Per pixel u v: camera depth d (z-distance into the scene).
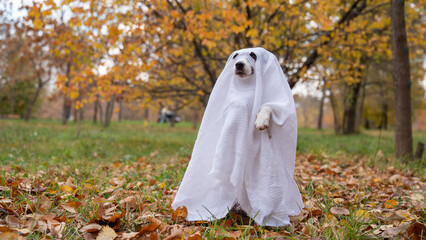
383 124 33.19
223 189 2.90
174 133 15.40
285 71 8.67
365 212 2.84
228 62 3.10
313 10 7.66
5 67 23.81
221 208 2.86
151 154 7.45
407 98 6.52
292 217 2.89
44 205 3.01
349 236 2.43
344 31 8.17
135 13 7.18
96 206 2.95
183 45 8.73
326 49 8.29
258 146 2.79
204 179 2.97
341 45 8.66
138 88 9.02
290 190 2.87
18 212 2.87
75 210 2.93
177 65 8.95
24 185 3.70
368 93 25.84
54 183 3.99
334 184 4.54
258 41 6.97
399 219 2.84
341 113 28.47
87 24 6.94
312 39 8.88
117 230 2.65
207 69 8.80
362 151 8.65
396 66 6.57
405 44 6.48
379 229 2.66
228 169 2.70
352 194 4.05
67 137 10.74
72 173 4.89
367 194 3.98
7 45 21.42
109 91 7.89
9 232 2.19
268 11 7.65
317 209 3.13
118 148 8.68
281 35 8.68
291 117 2.80
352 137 15.11
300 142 8.88
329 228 2.55
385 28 8.77
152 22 7.52
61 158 6.43
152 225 2.51
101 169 5.28
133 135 13.10
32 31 11.75
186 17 6.87
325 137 14.14
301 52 9.21
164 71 8.74
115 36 6.99
